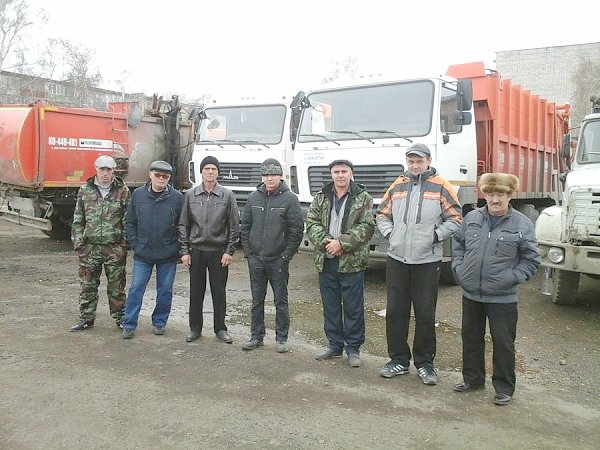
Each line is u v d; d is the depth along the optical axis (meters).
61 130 11.33
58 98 37.50
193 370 4.89
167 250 5.84
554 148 12.72
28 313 6.66
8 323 6.23
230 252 5.70
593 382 4.79
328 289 5.22
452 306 7.32
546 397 4.44
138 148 13.25
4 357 5.13
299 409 4.11
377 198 7.92
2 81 34.59
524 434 3.78
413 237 4.69
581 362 5.30
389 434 3.74
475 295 4.36
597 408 4.25
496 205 4.29
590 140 7.91
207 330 6.20
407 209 4.75
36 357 5.14
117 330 6.09
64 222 12.71
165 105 14.33
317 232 5.12
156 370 4.88
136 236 5.83
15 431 3.75
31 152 10.95
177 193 5.90
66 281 8.55
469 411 4.14
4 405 4.13
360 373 4.89
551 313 7.10
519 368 5.12
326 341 5.84
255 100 10.98
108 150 12.31
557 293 7.28
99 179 5.93
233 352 5.41
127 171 12.86
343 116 8.38
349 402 4.25
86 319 6.04
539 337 6.07
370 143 7.98
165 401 4.23
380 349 5.61
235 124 11.08
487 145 9.43
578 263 6.55
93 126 11.98
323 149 8.41
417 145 4.76
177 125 14.02
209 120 11.33
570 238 6.64
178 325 6.37
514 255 4.27
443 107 7.83
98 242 5.91
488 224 4.38
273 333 6.13
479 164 9.40
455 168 8.03
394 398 4.35
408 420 3.96
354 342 5.15
